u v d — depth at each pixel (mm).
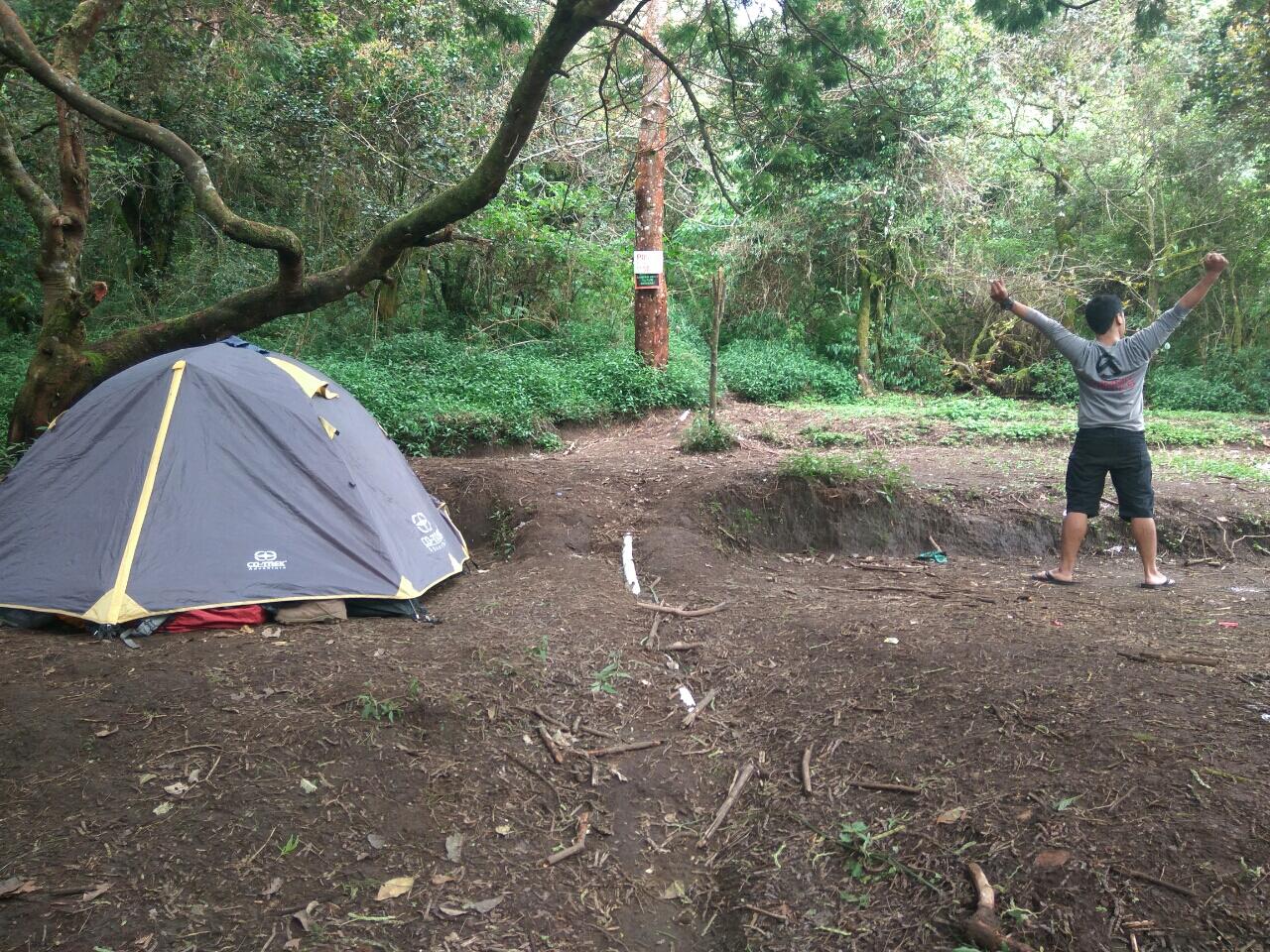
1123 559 6961
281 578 5309
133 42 11445
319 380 6340
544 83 5840
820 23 6777
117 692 4129
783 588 6121
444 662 4582
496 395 11188
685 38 6949
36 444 5715
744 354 15734
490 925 3053
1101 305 5609
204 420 5590
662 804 3773
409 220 6793
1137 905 2703
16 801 3352
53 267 7379
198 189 6742
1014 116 17234
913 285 15820
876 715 4062
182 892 3002
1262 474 8539
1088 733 3568
